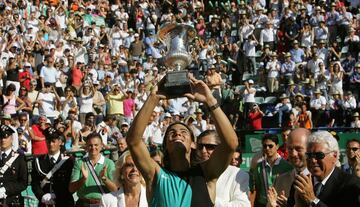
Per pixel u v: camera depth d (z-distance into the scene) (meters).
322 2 76.44
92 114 45.56
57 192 25.11
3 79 56.31
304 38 70.94
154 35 73.19
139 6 80.06
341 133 39.09
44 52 62.34
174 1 82.19
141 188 18.48
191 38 14.40
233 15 77.44
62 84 58.72
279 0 77.25
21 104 51.25
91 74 60.75
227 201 17.58
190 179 13.12
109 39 73.38
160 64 69.81
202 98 13.21
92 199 23.41
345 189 13.90
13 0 70.38
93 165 23.73
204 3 86.69
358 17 74.56
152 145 33.69
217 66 67.25
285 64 66.00
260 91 65.94
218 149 13.20
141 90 58.53
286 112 56.25
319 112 59.28
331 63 64.19
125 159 18.44
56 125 43.69
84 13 76.88
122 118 54.75
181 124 13.69
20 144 41.47
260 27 72.38
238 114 59.62
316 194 14.08
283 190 19.34
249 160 38.44
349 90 64.69
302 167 17.52
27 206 27.81
